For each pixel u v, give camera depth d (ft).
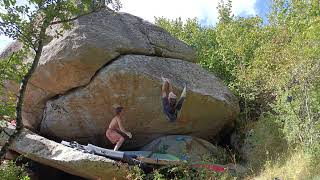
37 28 26.14
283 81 38.34
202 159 37.76
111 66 37.73
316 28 33.04
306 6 37.70
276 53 45.52
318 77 33.86
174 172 35.47
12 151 39.11
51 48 38.42
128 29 41.14
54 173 41.98
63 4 25.90
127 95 38.47
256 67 46.73
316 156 29.91
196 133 42.98
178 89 39.45
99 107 39.32
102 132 41.06
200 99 40.60
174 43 43.55
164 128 41.14
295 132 34.06
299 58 38.40
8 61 27.81
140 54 40.40
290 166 31.55
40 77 39.19
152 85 38.65
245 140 41.24
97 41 38.01
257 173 34.42
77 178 42.01
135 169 33.47
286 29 49.24
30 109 42.24
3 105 29.35
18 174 33.99
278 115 39.58
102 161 34.24
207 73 43.91
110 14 40.96
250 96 45.52
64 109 40.34
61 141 42.06
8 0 24.76
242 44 51.29
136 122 40.09
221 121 43.19
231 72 50.75
